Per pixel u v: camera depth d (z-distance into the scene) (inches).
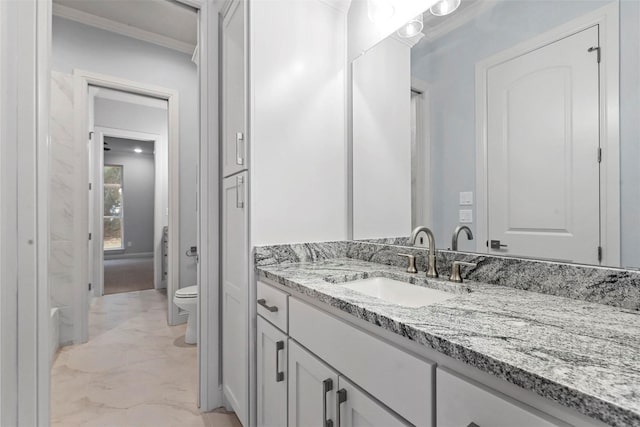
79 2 99.4
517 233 40.2
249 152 55.9
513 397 20.2
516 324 26.5
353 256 65.3
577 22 34.7
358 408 31.5
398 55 57.5
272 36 58.4
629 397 15.8
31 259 47.2
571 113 35.2
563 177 35.9
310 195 62.9
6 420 45.3
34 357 47.2
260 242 56.7
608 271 31.9
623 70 31.3
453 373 23.5
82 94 104.0
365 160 64.2
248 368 55.6
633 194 30.7
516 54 40.4
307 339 40.4
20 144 46.7
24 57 47.2
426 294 44.4
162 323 117.9
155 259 173.8
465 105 46.9
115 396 70.5
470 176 46.2
